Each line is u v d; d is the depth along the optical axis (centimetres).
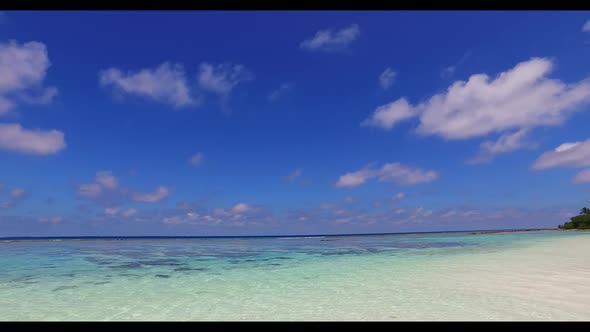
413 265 1539
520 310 708
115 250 2886
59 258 2062
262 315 734
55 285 1095
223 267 1580
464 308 741
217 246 3650
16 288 1042
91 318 719
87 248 3203
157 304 834
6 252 2591
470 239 4272
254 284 1104
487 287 948
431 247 2866
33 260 1930
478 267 1382
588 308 709
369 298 867
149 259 2008
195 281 1170
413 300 830
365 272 1346
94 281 1173
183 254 2423
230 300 872
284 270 1459
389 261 1750
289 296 913
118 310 779
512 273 1181
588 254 1764
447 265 1491
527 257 1708
